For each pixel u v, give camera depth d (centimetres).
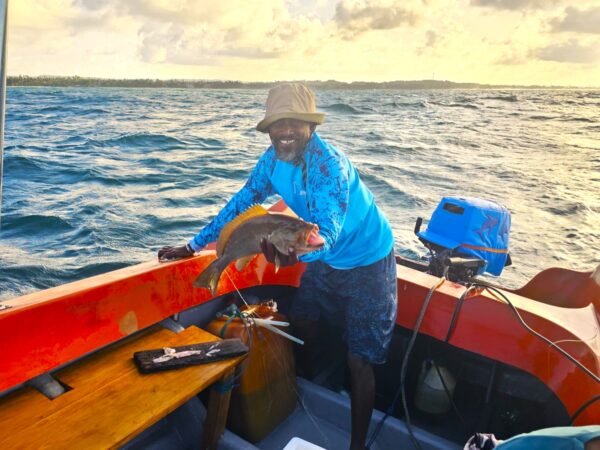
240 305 291
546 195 1239
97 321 215
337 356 332
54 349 198
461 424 284
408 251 778
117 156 1739
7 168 1424
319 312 282
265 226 191
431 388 277
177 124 3198
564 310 271
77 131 2577
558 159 1955
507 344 252
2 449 159
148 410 181
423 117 4388
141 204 1064
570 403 222
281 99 200
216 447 234
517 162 1825
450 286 283
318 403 281
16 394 188
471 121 4181
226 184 1287
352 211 224
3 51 137
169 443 249
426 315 273
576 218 1019
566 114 5778
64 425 171
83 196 1129
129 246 816
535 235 898
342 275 244
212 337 237
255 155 1819
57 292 211
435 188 1288
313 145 213
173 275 251
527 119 4769
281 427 270
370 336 241
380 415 270
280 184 236
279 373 262
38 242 824
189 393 193
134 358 213
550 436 123
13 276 689
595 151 2269
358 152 1972
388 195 1188
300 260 206
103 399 187
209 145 2117
